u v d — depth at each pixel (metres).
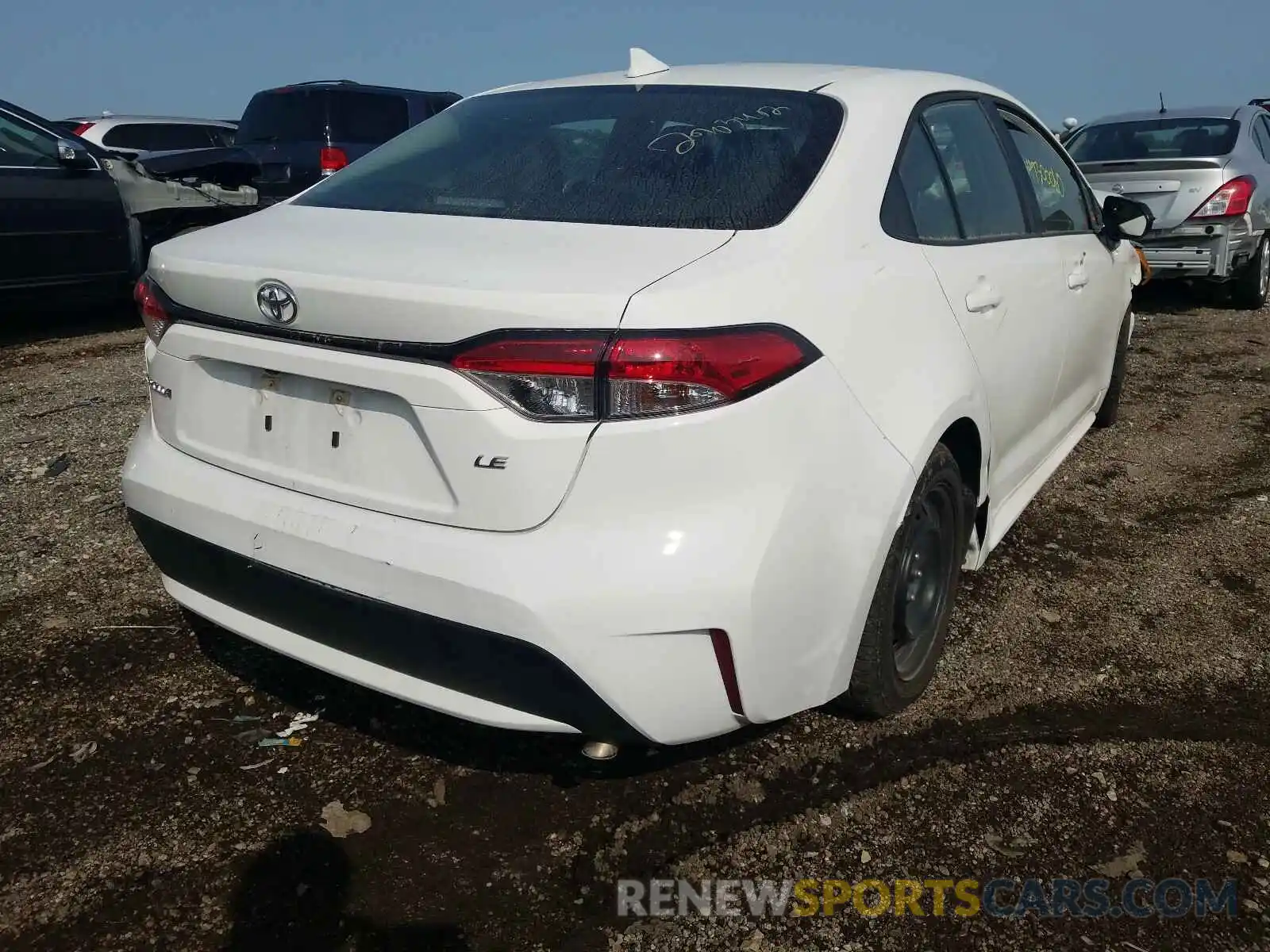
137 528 2.55
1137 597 3.52
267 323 2.19
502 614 1.95
